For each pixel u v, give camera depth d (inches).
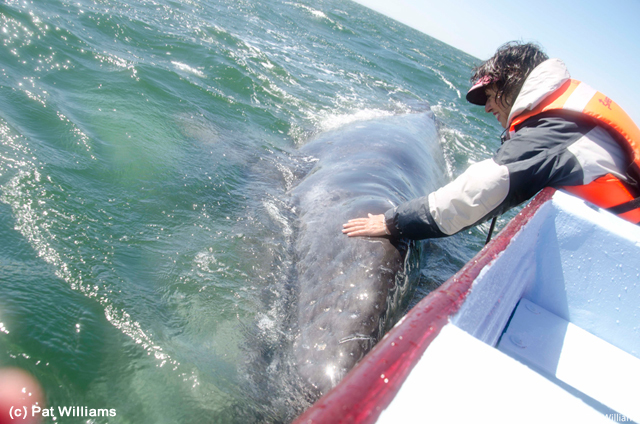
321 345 96.8
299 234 137.0
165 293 107.1
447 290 43.4
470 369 34.8
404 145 203.3
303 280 117.1
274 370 95.0
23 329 85.7
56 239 111.1
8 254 102.0
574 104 84.4
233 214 145.3
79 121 167.6
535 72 90.6
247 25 442.3
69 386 79.4
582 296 79.0
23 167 130.8
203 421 80.7
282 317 108.7
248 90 273.1
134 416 78.1
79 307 95.3
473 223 94.9
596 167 81.5
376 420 26.7
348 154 189.0
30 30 224.1
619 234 73.7
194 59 284.7
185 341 95.9
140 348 90.9
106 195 134.2
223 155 186.1
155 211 135.3
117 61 232.8
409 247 118.7
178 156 171.2
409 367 31.7
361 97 335.0
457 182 94.7
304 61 391.2
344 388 27.9
